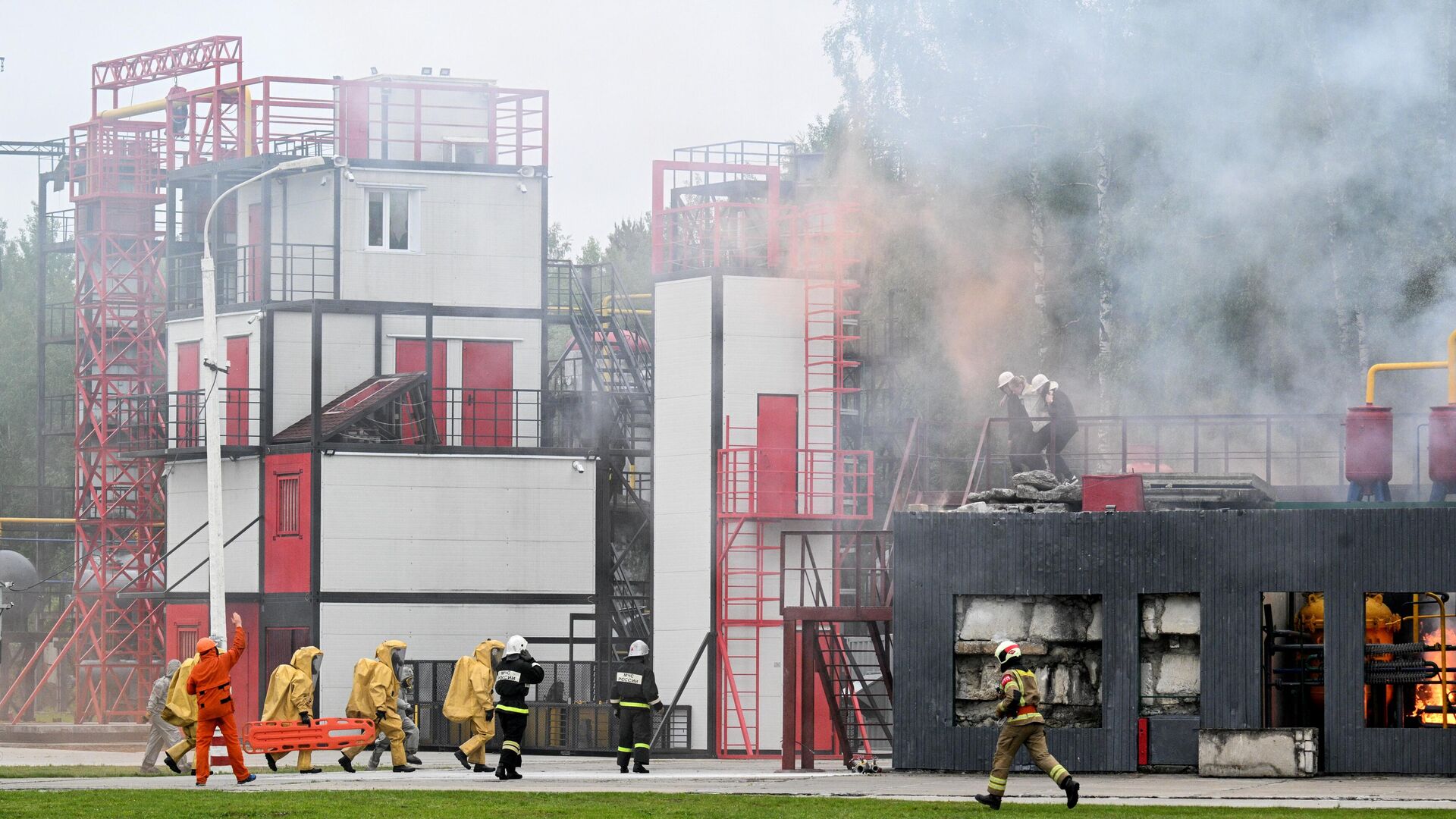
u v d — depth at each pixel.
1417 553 61.94
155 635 126.38
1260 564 63.00
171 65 130.62
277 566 110.62
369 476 110.00
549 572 112.81
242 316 115.56
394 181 118.94
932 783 62.22
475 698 71.69
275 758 71.44
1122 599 64.06
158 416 125.56
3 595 124.25
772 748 102.69
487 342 120.19
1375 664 62.56
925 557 65.75
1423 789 58.06
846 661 101.25
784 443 105.69
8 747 105.31
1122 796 56.47
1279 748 62.16
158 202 134.12
